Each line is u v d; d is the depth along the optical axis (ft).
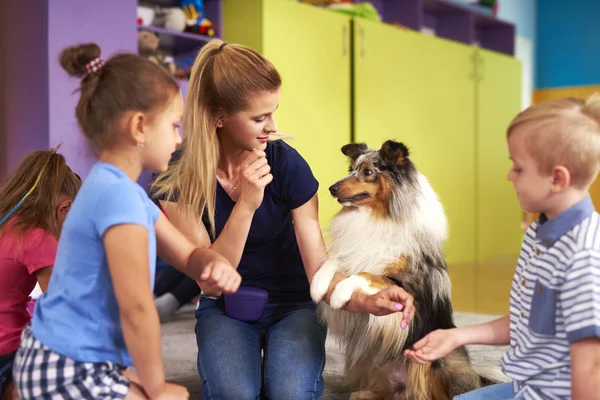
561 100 4.76
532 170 4.72
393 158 7.48
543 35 31.04
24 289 6.64
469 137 24.56
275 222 7.14
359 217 7.48
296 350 6.80
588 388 4.35
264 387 6.90
